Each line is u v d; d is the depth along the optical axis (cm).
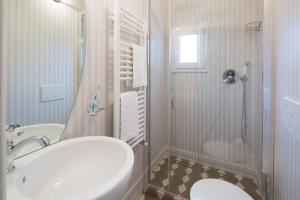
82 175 84
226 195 110
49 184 76
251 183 179
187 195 166
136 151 170
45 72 83
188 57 219
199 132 216
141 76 158
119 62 122
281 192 106
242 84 191
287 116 91
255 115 184
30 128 77
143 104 171
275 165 123
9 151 64
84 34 105
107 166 88
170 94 231
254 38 181
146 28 175
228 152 201
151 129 203
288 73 90
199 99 216
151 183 187
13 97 70
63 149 84
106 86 125
